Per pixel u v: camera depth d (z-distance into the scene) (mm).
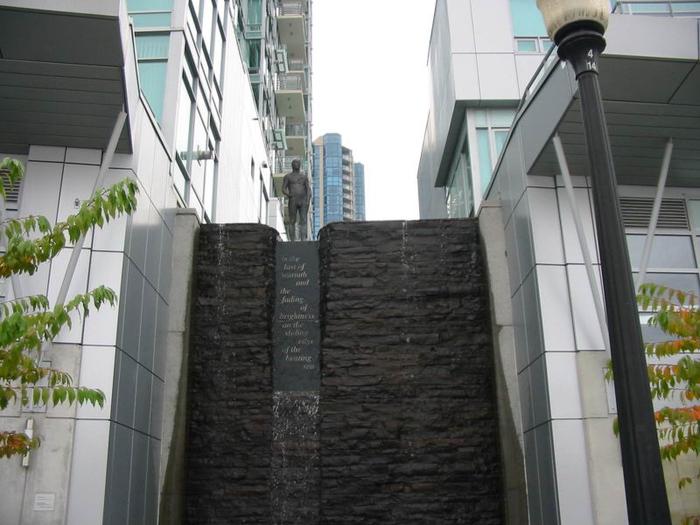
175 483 11094
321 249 13125
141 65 14664
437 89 22125
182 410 11547
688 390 6805
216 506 11383
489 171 18344
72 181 9820
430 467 11477
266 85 31547
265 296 12625
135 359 9977
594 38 5395
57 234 5930
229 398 11969
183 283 12344
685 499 9492
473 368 12062
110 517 8688
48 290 9219
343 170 136875
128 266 9648
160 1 15172
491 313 12148
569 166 10805
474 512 11258
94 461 8609
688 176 11391
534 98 10602
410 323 12336
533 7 19703
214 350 12250
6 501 8344
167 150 12203
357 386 11945
